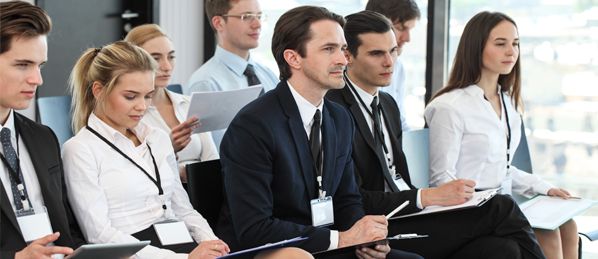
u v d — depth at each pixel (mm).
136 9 4691
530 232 2330
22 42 1650
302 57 2055
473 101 2898
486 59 2887
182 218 2131
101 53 2021
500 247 2275
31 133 1796
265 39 4848
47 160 1793
